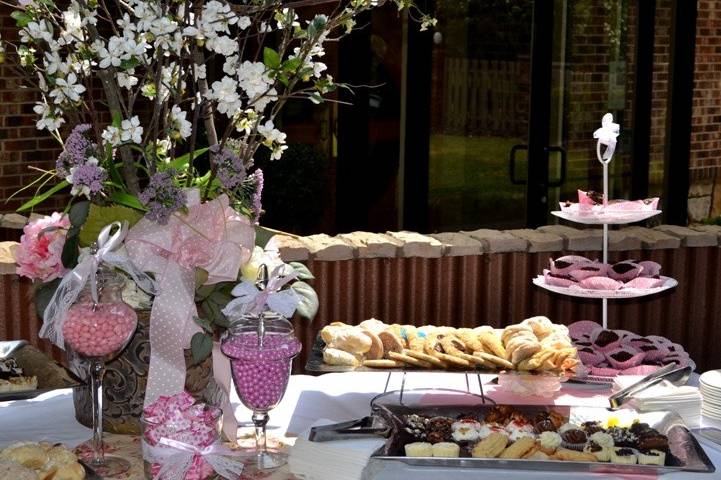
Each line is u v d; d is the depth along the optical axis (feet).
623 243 13.02
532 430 7.91
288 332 7.61
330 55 19.16
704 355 13.51
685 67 21.39
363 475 7.29
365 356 9.07
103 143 7.95
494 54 19.79
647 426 7.88
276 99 7.97
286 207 20.04
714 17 23.17
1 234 13.92
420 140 19.43
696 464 7.41
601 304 13.21
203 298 8.04
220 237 7.89
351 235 12.91
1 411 8.73
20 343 8.53
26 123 21.59
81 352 7.33
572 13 20.26
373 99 19.25
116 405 8.11
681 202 21.84
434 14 19.21
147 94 8.09
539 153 20.22
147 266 7.73
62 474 6.83
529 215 20.38
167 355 7.77
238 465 6.88
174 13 7.99
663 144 21.68
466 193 20.07
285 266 8.39
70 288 7.32
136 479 7.37
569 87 20.48
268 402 7.55
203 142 19.29
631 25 20.71
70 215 7.72
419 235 13.01
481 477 7.38
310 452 7.34
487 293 12.89
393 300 12.66
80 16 7.59
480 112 19.83
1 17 21.06
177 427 6.74
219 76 19.77
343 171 19.36
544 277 10.31
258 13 8.22
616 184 21.31
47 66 7.47
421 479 7.34
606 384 9.10
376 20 18.98
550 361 8.93
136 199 7.87
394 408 8.14
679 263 13.24
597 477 7.41
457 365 8.91
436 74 19.39
